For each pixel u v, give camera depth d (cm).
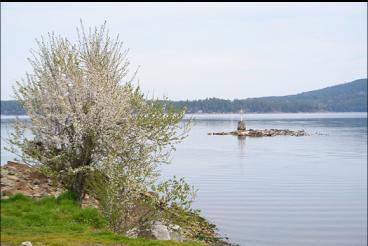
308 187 4300
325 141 11200
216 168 5844
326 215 3144
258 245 2422
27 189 2097
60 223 1689
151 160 1898
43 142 1942
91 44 1988
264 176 5066
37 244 1404
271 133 13675
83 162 1933
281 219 2984
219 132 15188
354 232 2739
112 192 1731
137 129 1920
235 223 2838
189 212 1953
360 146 9675
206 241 2377
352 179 4881
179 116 2014
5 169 2306
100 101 1898
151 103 2005
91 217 1769
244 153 8212
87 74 1936
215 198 3622
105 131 1911
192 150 8938
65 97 1917
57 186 2039
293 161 6788
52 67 1941
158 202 1808
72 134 1938
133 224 1794
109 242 1476
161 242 1571
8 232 1531
